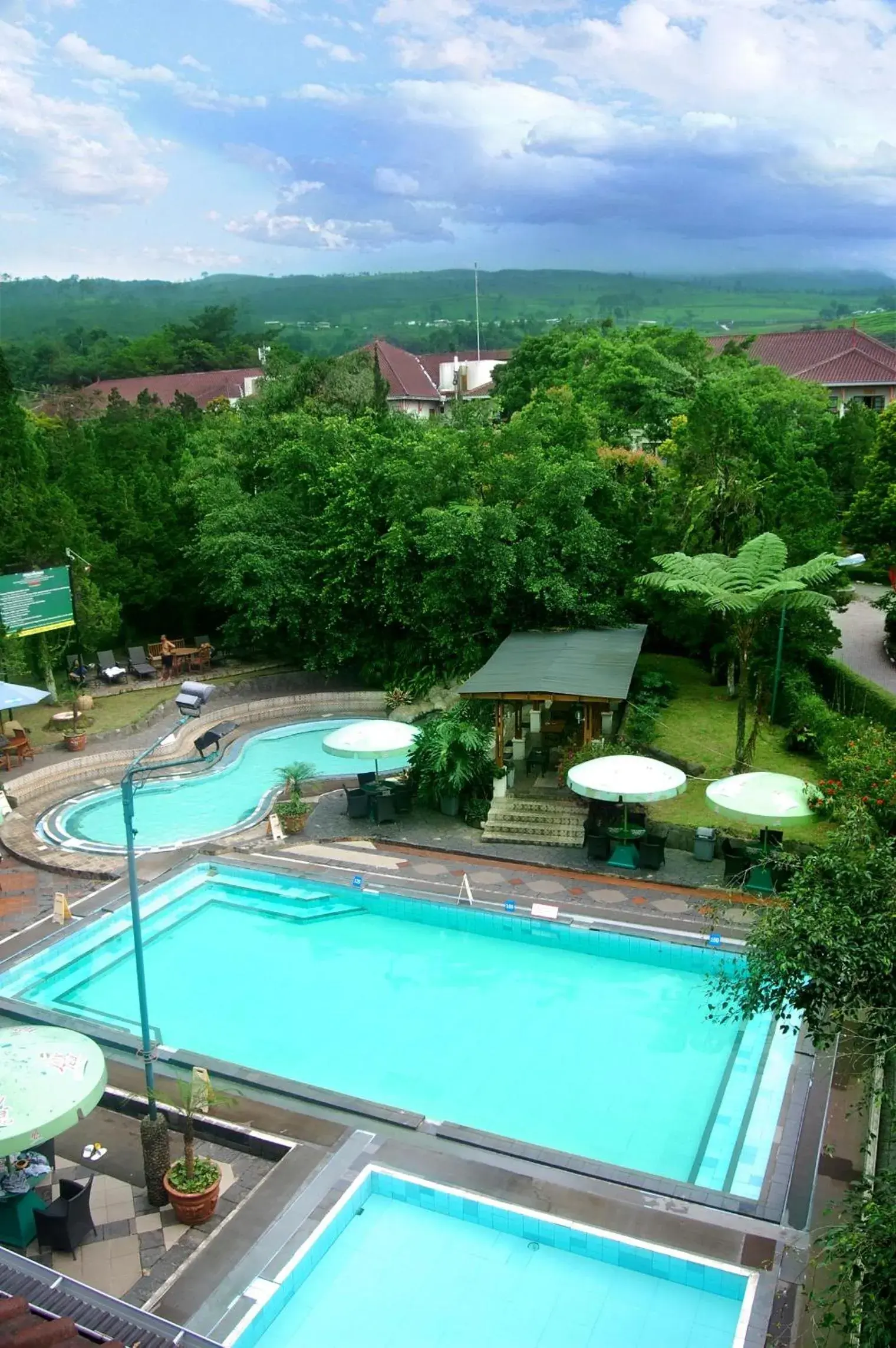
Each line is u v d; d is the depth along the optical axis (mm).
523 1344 10008
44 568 31500
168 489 39188
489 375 80000
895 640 33000
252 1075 14344
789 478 27750
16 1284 9344
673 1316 10367
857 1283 8016
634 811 22016
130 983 17797
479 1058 15336
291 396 43375
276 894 20672
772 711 25797
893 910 8734
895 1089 11281
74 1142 13078
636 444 44875
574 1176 12234
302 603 34031
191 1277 10586
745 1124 13703
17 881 21156
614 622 29453
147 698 32812
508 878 20578
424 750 23953
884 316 141250
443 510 29344
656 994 17109
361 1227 11727
